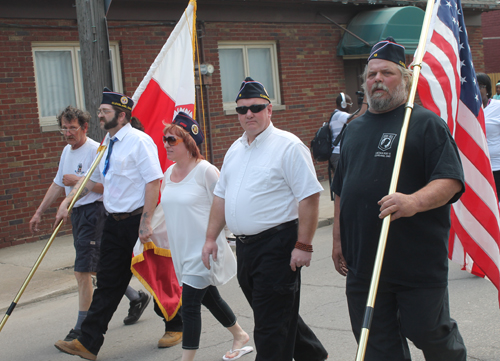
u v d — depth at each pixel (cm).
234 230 336
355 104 1362
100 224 480
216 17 1106
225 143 1129
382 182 273
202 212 383
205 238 380
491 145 625
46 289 650
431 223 271
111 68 714
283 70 1218
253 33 1167
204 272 375
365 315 234
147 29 1017
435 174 259
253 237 327
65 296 639
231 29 1134
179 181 391
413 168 269
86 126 511
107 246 441
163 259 459
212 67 1074
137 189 439
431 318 269
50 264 758
